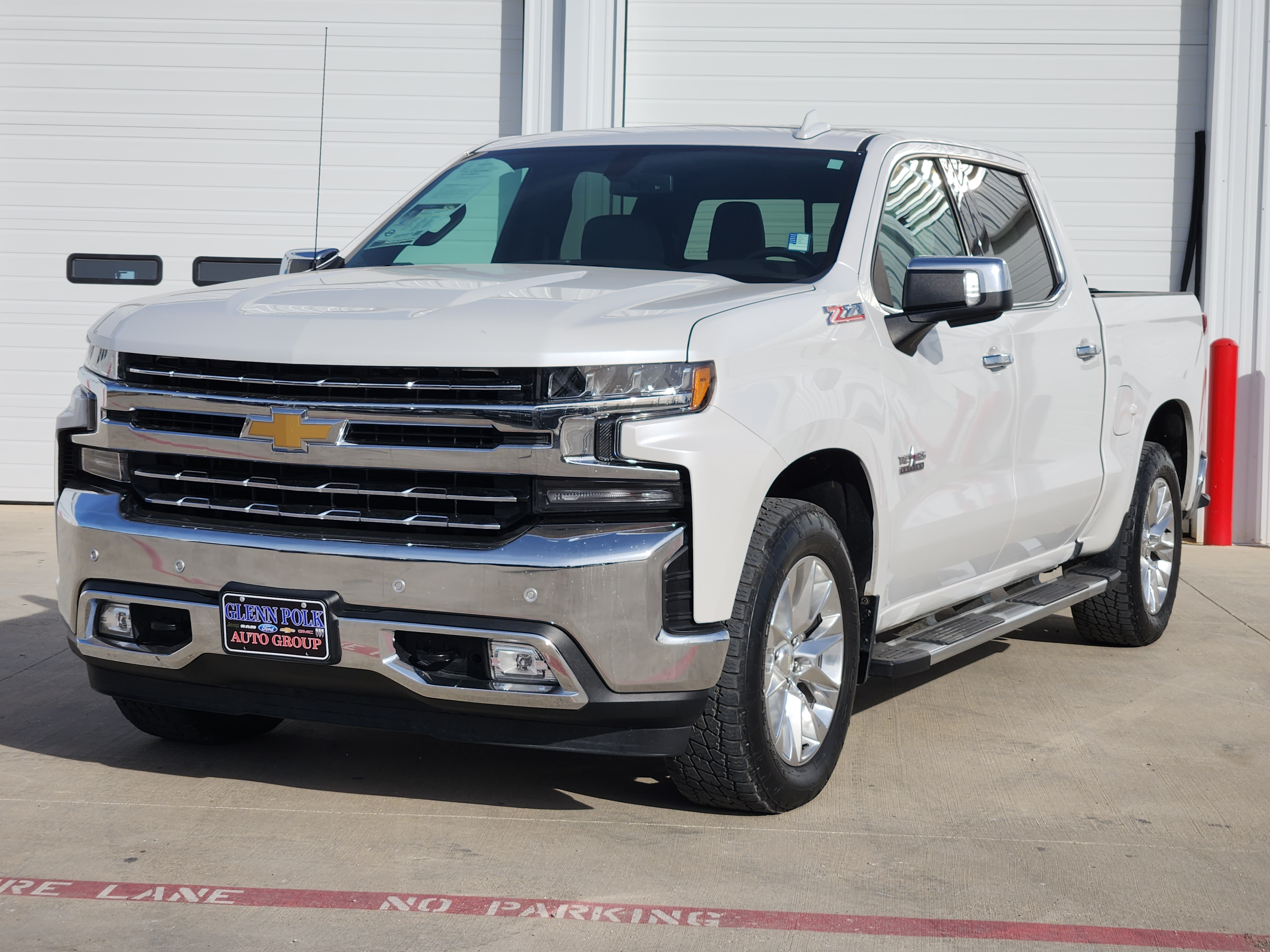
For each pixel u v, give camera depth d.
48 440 9.99
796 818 3.68
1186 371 6.33
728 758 3.45
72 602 3.59
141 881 3.11
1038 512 4.97
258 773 3.95
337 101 9.90
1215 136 9.27
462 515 3.23
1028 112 9.60
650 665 3.21
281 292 3.68
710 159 4.56
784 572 3.51
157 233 9.96
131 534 3.44
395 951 2.78
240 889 3.08
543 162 4.81
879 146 4.49
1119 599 5.88
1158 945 2.93
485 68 9.86
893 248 4.29
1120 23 9.49
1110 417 5.54
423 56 9.88
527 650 3.19
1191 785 4.09
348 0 9.84
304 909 2.98
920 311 3.99
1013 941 2.93
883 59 9.66
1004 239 5.06
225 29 9.86
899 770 4.16
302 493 3.32
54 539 8.27
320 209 9.97
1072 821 3.74
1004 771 4.18
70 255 9.98
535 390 3.16
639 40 9.75
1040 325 5.00
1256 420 9.31
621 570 3.15
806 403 3.55
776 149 4.56
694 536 3.22
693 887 3.17
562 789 3.87
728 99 9.76
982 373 4.52
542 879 3.19
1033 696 5.15
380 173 9.94
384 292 3.60
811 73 9.70
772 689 3.59
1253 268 9.28
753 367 3.40
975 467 4.52
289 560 3.28
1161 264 9.57
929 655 4.23
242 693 3.50
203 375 3.37
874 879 3.25
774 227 4.21
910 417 4.08
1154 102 9.51
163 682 3.59
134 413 3.49
